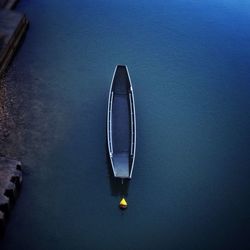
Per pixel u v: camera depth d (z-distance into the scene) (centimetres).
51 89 2703
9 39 2798
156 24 3556
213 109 2775
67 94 2686
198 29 3572
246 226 2094
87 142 2392
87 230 1992
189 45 3366
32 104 2566
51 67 2892
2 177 1995
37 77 2780
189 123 2638
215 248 1978
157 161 2358
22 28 3095
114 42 3262
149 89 2859
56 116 2516
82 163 2278
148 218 2080
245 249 1988
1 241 1888
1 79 2698
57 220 2011
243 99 2900
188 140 2517
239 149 2509
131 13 3641
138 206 2122
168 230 2039
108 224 2031
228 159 2436
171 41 3384
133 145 2238
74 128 2459
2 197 1912
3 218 1884
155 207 2131
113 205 2111
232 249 1981
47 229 1967
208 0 3975
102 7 3647
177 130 2573
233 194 2245
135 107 2694
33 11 3431
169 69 3078
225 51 3356
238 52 3362
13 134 2355
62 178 2192
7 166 2062
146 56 3173
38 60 2933
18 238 1911
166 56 3206
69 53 3056
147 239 1988
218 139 2556
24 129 2395
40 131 2403
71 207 2073
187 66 3138
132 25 3497
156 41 3356
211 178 2314
